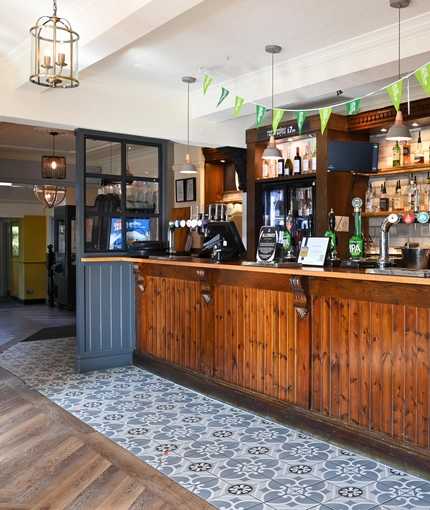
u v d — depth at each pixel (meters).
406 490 3.14
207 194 8.93
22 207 13.05
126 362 6.23
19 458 3.60
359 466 3.48
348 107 4.84
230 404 4.75
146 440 3.92
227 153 7.54
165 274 5.68
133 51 5.07
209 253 7.32
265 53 5.14
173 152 10.39
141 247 6.09
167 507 2.94
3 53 5.12
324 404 3.96
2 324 9.45
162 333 5.78
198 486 3.20
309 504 2.97
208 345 5.05
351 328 3.75
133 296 6.28
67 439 3.94
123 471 3.40
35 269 13.04
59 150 10.66
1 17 4.28
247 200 7.64
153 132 6.39
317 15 4.26
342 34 4.66
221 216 5.57
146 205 6.48
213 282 4.99
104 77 5.88
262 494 3.09
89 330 5.99
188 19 4.32
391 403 3.50
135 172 6.39
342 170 6.49
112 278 6.14
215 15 4.24
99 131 6.03
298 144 7.39
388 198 6.82
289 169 7.34
